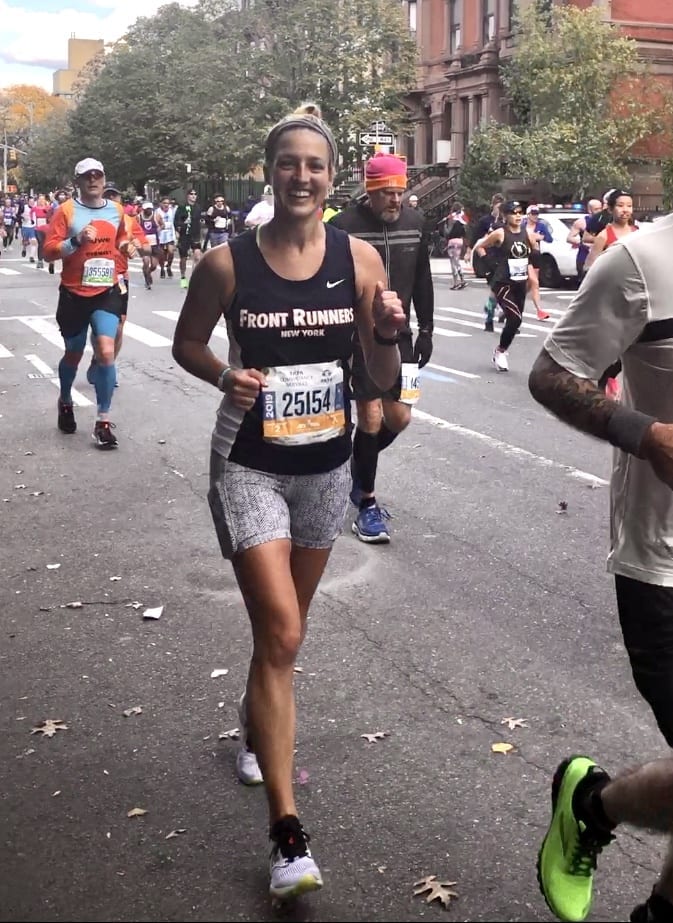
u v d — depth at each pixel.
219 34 43.44
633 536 2.80
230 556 3.23
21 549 6.32
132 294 22.98
